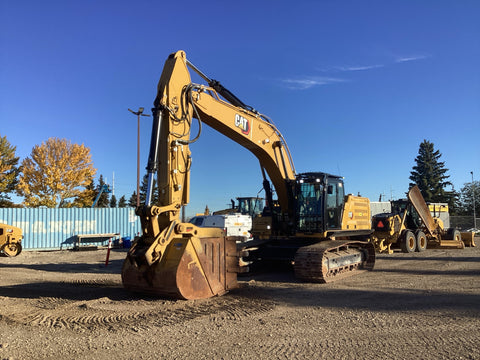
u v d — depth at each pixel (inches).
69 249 1007.6
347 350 196.5
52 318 258.2
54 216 1002.1
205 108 356.2
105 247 1039.0
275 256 491.2
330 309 285.4
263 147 433.7
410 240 749.3
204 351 196.4
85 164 1610.5
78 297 334.3
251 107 422.3
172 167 318.0
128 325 242.2
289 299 321.1
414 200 768.9
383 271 495.2
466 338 213.3
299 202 471.5
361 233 508.4
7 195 1750.7
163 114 322.0
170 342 210.7
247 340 213.3
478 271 482.3
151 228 301.6
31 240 965.8
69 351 197.6
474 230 1622.8
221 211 1112.2
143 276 305.9
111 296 329.7
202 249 316.2
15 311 280.1
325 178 457.7
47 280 448.1
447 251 778.8
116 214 1093.8
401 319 254.7
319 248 415.8
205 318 258.7
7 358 187.0
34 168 1536.7
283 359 184.7
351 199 508.7
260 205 1091.3
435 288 366.9
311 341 211.2
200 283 312.8
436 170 2640.3
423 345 203.3
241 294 339.3
